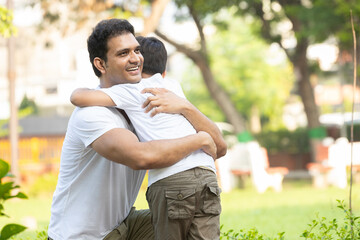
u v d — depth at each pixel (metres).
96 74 4.69
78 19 20.31
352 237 5.68
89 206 4.58
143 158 4.14
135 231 4.95
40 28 22.38
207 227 4.31
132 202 4.92
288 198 16.78
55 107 42.81
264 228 9.97
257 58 47.00
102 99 4.39
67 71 42.88
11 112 18.92
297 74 25.80
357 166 20.28
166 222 4.29
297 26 24.53
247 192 19.84
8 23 10.66
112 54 4.49
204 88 50.47
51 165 23.89
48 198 19.72
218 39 46.66
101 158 4.53
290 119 54.53
